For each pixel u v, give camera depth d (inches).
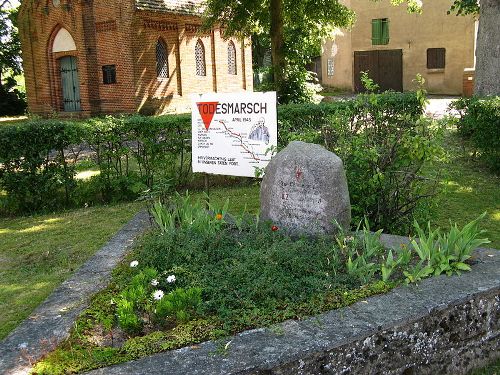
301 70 830.5
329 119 308.2
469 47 1128.8
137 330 149.4
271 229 210.8
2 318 199.0
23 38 1106.7
